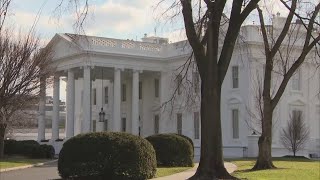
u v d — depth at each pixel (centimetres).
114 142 2734
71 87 7938
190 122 7438
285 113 6688
